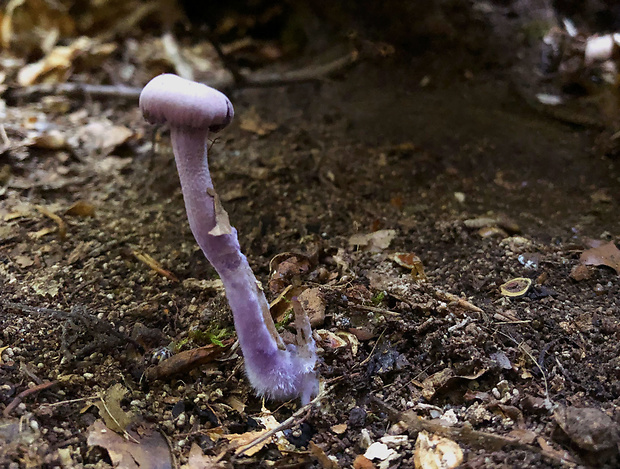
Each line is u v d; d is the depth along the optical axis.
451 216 0.21
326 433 0.15
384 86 0.29
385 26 0.31
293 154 0.24
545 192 0.22
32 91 0.26
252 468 0.14
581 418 0.14
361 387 0.15
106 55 0.30
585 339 0.16
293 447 0.14
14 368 0.15
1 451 0.13
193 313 0.17
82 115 0.26
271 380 0.15
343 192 0.22
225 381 0.15
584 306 0.17
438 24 0.30
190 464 0.14
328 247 0.19
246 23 0.33
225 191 0.22
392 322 0.16
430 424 0.14
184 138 0.13
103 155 0.24
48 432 0.14
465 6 0.30
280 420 0.15
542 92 0.28
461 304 0.17
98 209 0.21
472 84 0.29
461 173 0.23
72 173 0.23
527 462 0.13
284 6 0.33
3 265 0.18
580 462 0.13
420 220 0.21
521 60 0.29
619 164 0.24
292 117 0.27
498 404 0.15
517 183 0.23
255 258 0.19
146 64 0.31
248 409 0.15
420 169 0.24
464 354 0.15
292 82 0.29
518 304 0.17
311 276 0.18
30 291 0.17
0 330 0.16
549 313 0.17
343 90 0.29
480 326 0.16
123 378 0.15
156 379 0.15
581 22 0.30
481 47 0.29
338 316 0.17
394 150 0.25
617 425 0.14
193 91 0.12
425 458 0.14
